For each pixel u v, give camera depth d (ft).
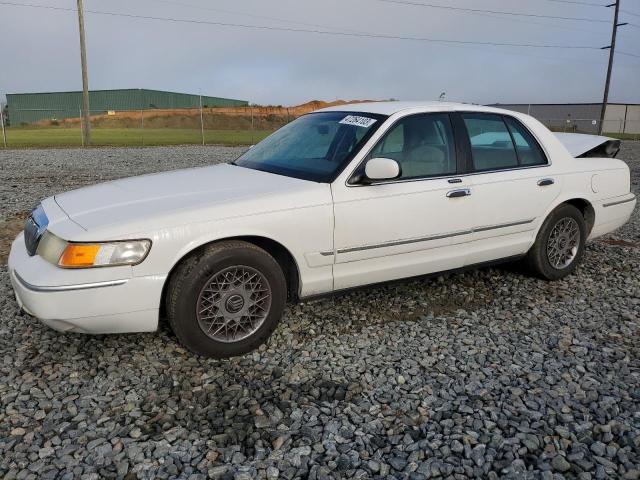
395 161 11.81
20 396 9.87
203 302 10.96
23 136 100.17
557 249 16.30
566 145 17.78
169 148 74.18
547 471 8.18
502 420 9.41
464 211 13.78
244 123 146.61
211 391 10.21
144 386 10.32
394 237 12.81
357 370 11.09
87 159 54.29
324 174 12.43
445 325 13.34
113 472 7.98
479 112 14.78
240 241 11.30
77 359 11.25
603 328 13.38
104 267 10.08
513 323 13.57
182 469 8.09
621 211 17.79
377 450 8.60
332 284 12.53
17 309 13.64
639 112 165.78
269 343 12.18
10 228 22.22
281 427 9.13
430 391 10.29
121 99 183.93
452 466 8.24
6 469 8.00
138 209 10.89
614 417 9.57
